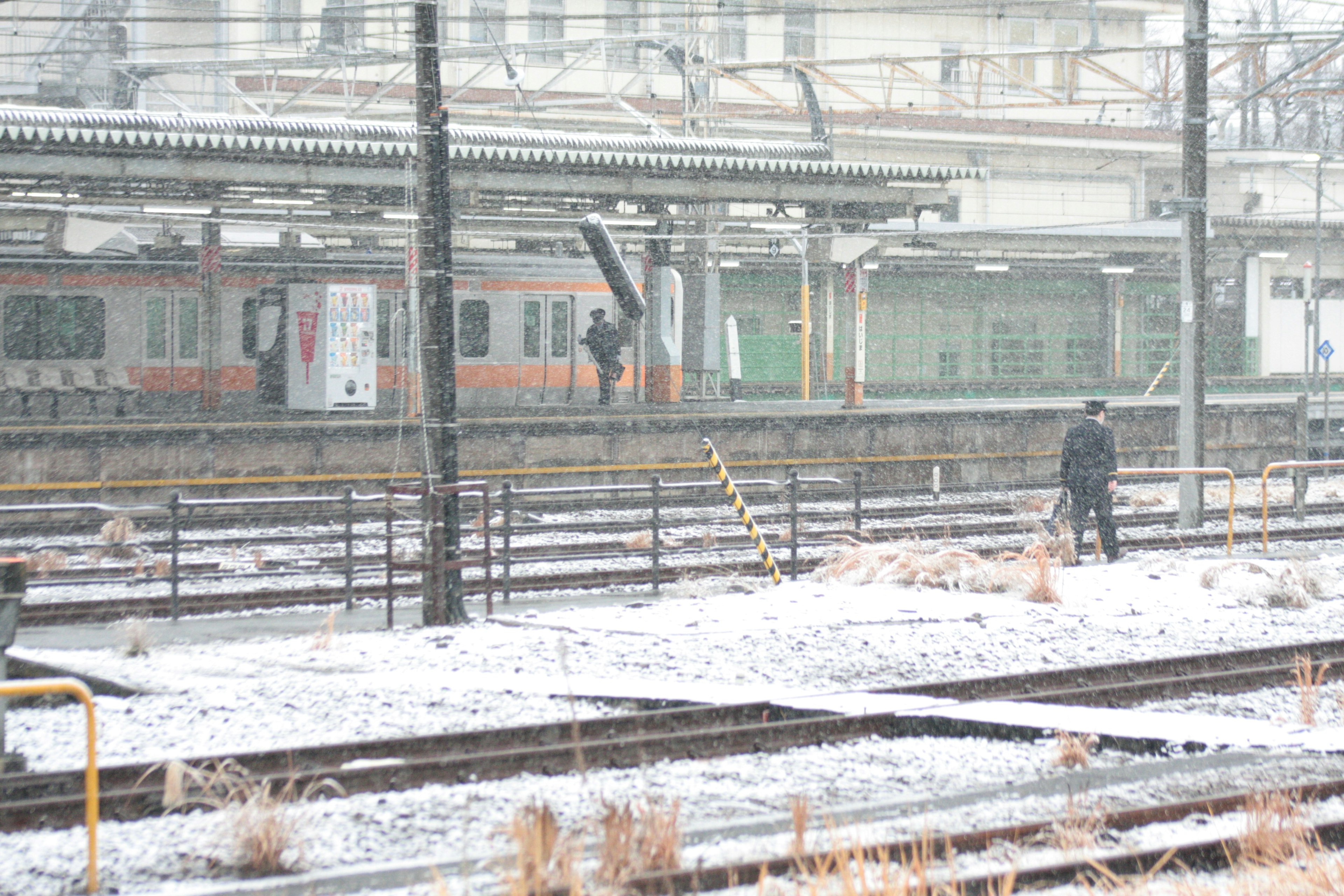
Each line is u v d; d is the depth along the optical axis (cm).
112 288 4584
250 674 1769
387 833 1132
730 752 1405
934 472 4209
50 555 2800
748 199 4294
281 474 3759
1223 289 9425
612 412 4488
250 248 4878
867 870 1012
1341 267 9450
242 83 7294
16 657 1645
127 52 6544
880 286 8675
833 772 1330
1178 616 2262
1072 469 2952
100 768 1233
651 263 5238
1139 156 9756
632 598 2536
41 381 4462
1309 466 3145
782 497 4122
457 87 7850
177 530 2291
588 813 1183
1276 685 1748
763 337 8231
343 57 5138
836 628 2112
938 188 4547
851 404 5128
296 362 4506
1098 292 9281
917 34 9275
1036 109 9638
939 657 1905
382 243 6238
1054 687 1703
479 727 1500
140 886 1002
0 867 1034
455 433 2250
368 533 2930
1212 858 1066
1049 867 1012
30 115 3697
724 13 4544
